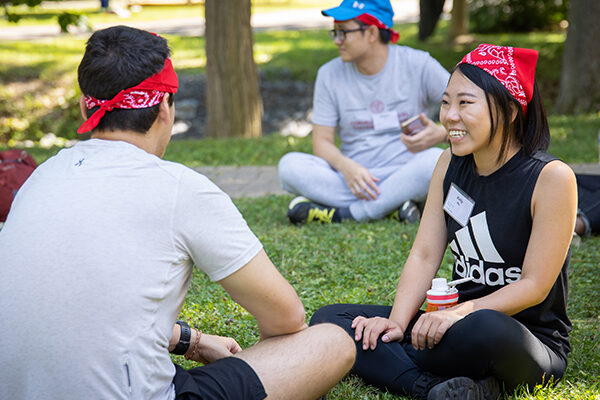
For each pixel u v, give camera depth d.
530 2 23.00
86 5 32.47
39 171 2.11
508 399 2.57
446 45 20.62
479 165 2.67
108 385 1.90
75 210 1.95
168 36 22.62
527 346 2.47
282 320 2.19
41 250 1.92
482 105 2.53
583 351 3.05
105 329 1.90
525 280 2.54
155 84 2.08
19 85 15.64
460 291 2.82
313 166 5.58
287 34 23.61
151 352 1.97
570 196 2.51
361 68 5.47
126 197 1.97
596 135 9.72
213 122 12.01
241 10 11.57
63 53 18.25
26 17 27.73
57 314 1.89
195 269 4.29
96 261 1.91
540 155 2.59
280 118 16.48
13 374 1.90
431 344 2.51
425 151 5.34
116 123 2.09
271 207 6.24
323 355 2.25
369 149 5.61
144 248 1.96
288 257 4.50
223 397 2.10
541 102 2.60
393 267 4.29
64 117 15.38
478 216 2.67
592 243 4.79
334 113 5.69
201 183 2.04
